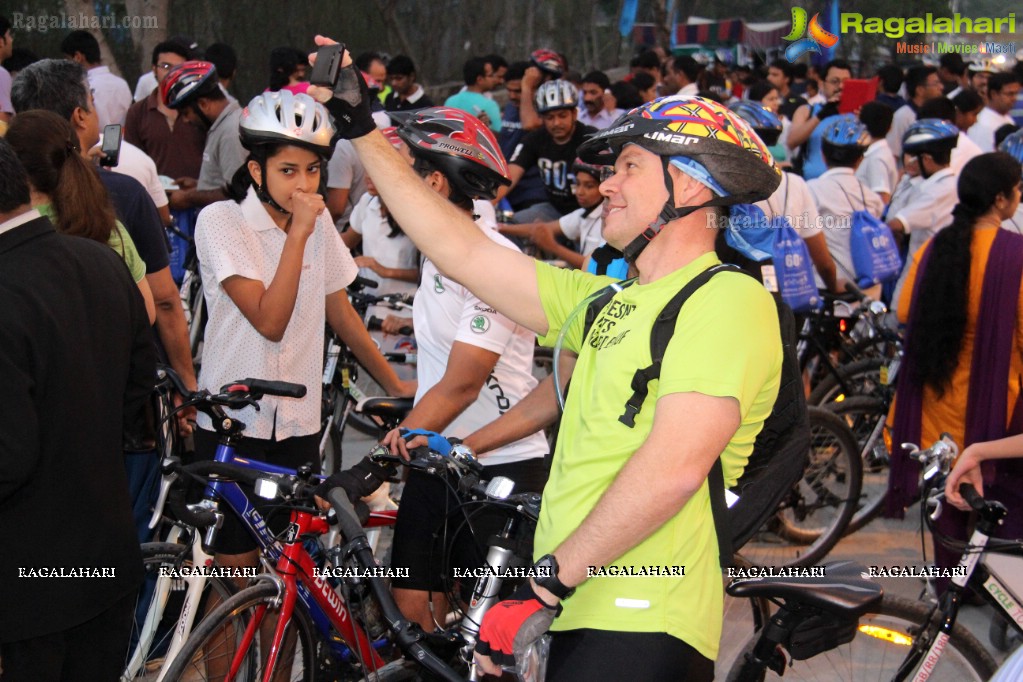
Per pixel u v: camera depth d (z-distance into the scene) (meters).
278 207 3.13
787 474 2.04
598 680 1.95
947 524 3.31
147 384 2.58
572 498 2.02
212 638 2.76
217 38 8.15
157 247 3.62
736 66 10.09
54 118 2.84
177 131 6.61
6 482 2.04
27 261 2.17
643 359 1.96
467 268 2.35
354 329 3.58
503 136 8.89
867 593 2.36
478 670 2.38
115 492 2.35
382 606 2.45
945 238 3.46
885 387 4.86
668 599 1.96
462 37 9.64
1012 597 2.70
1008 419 3.36
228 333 3.18
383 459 2.56
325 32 8.45
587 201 5.74
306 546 2.99
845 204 5.56
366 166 2.38
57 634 2.24
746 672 2.49
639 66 9.71
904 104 8.84
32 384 2.09
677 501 1.82
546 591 1.87
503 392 3.04
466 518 2.57
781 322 2.06
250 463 2.90
